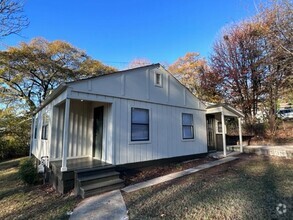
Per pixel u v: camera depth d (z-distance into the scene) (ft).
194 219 10.72
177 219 10.84
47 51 61.72
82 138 25.38
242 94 49.16
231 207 11.90
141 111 24.70
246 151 36.27
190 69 70.03
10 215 13.41
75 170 17.79
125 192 16.35
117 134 21.89
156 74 27.25
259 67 46.29
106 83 21.54
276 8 36.50
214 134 39.14
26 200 16.49
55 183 19.20
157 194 15.20
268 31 38.83
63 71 64.34
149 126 25.26
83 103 25.98
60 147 23.56
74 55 67.51
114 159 21.21
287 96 45.14
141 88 24.97
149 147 24.91
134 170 22.98
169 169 24.59
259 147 35.73
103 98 21.22
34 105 56.65
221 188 15.66
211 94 56.90
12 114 45.52
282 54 37.93
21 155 52.13
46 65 60.59
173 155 27.86
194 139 31.58
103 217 11.69
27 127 51.16
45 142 26.25
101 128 23.75
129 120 23.26
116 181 17.83
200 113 33.65
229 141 44.47
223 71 52.16
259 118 49.42
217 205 12.34
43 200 16.12
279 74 43.37
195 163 27.84
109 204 13.71
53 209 13.80
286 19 35.27
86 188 16.06
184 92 31.04
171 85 29.09
